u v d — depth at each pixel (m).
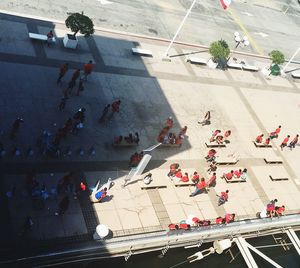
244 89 38.22
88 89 29.48
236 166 29.64
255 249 25.45
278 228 27.39
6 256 18.88
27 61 29.22
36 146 23.91
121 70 32.69
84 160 24.62
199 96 34.31
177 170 26.00
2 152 22.52
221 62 39.84
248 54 44.25
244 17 51.81
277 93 40.22
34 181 21.11
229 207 26.50
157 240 22.58
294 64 47.53
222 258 25.30
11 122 24.70
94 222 21.94
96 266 21.75
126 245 21.70
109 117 27.62
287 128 35.97
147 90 32.06
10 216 20.30
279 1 61.09
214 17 48.09
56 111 26.72
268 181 29.86
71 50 32.12
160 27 41.00
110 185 24.05
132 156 25.03
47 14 35.16
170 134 27.89
